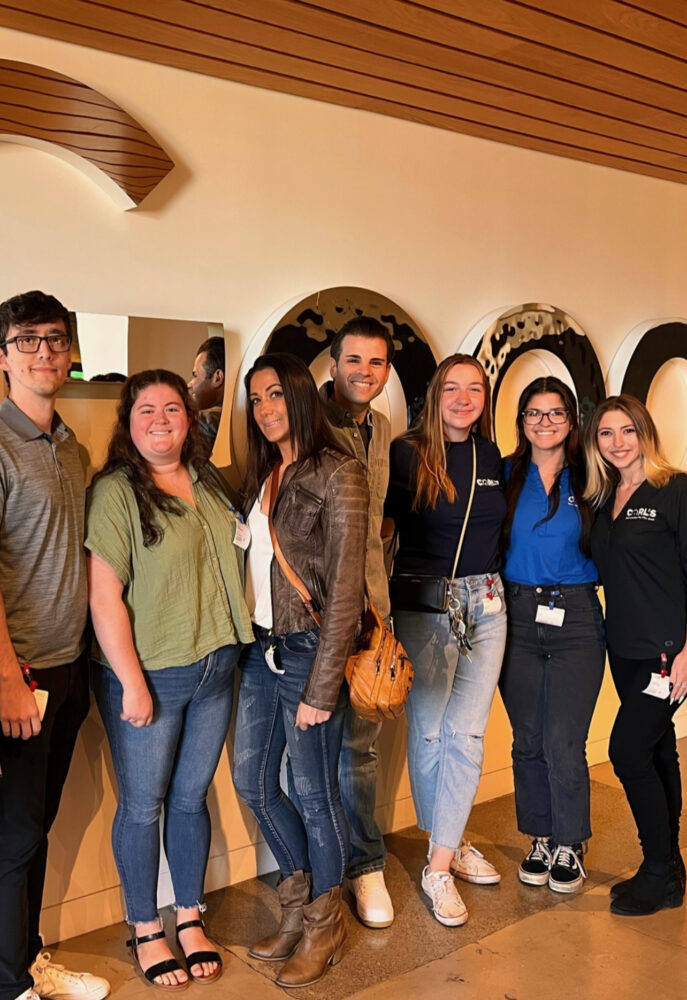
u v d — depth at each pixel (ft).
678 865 10.68
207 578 8.84
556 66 9.95
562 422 10.52
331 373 10.19
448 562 10.30
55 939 9.72
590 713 10.74
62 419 9.26
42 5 8.21
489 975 9.19
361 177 11.35
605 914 10.35
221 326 10.14
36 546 7.94
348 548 8.57
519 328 12.80
